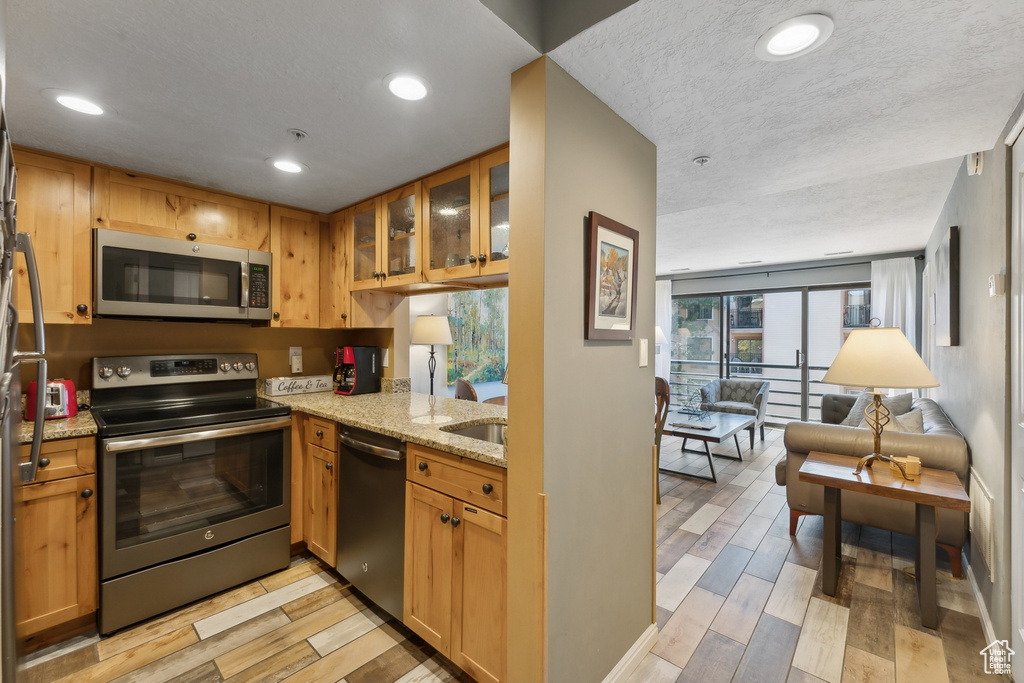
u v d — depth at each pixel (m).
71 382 2.10
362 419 2.12
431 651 1.81
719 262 6.02
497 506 1.49
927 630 1.96
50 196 2.03
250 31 1.23
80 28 1.22
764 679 1.69
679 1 1.10
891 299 5.22
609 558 1.63
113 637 1.87
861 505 2.67
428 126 1.78
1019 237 1.67
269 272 2.70
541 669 1.32
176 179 2.36
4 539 0.82
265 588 2.25
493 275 1.97
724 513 3.24
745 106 1.62
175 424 2.05
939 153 2.07
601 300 1.55
